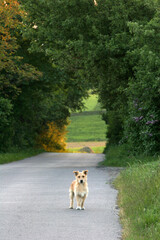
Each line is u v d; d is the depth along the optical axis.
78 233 7.98
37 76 37.78
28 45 39.06
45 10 28.58
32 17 30.25
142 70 22.30
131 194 11.11
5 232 8.10
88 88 44.44
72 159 36.25
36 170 23.17
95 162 31.06
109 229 8.33
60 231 8.16
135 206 9.58
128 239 7.08
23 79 37.62
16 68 37.44
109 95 31.08
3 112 35.94
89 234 7.89
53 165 27.78
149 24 21.38
